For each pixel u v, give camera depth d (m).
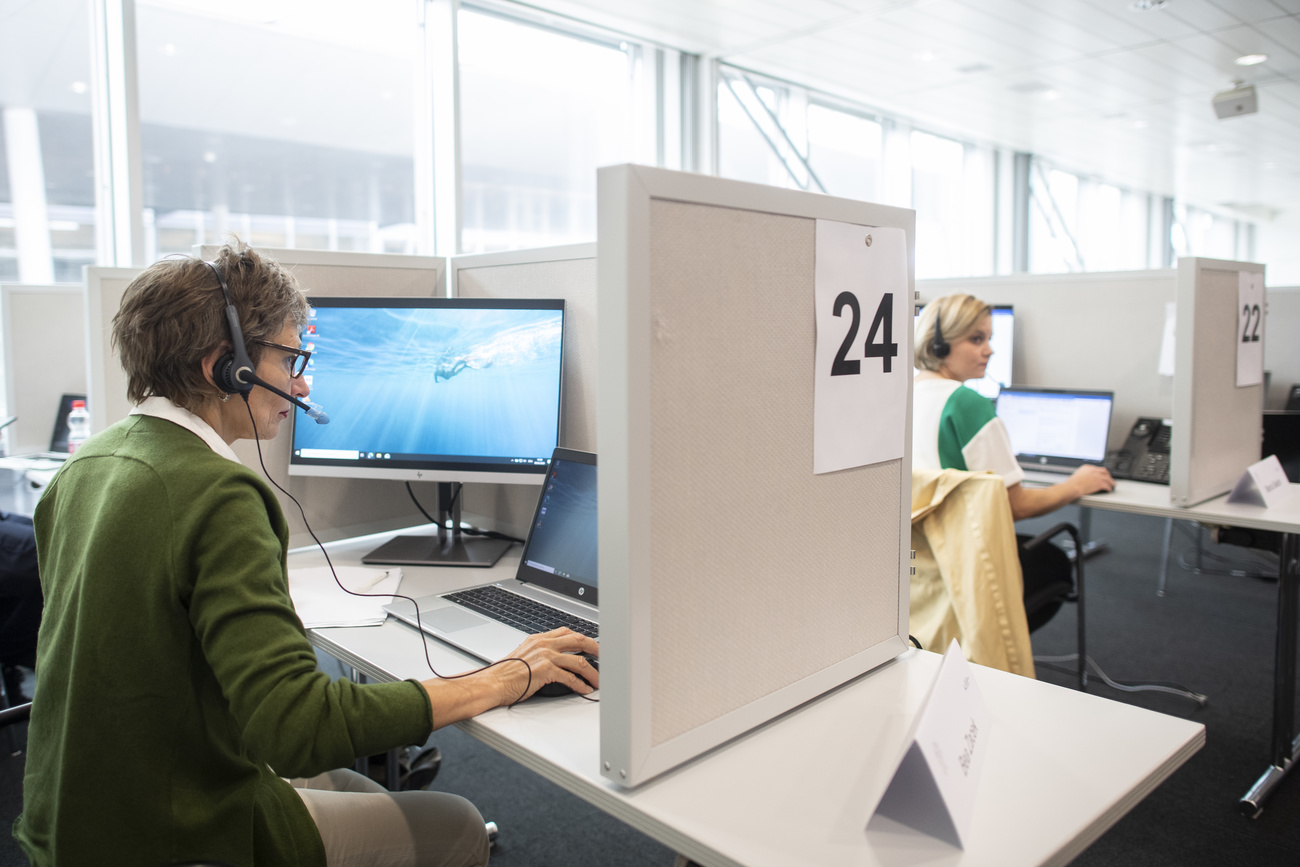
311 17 3.79
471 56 4.31
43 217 3.18
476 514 1.85
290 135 3.85
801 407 0.94
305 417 1.64
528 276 1.65
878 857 0.70
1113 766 0.85
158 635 0.82
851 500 1.02
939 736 0.76
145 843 0.83
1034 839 0.72
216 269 0.96
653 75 5.02
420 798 1.11
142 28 3.25
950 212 7.61
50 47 3.09
